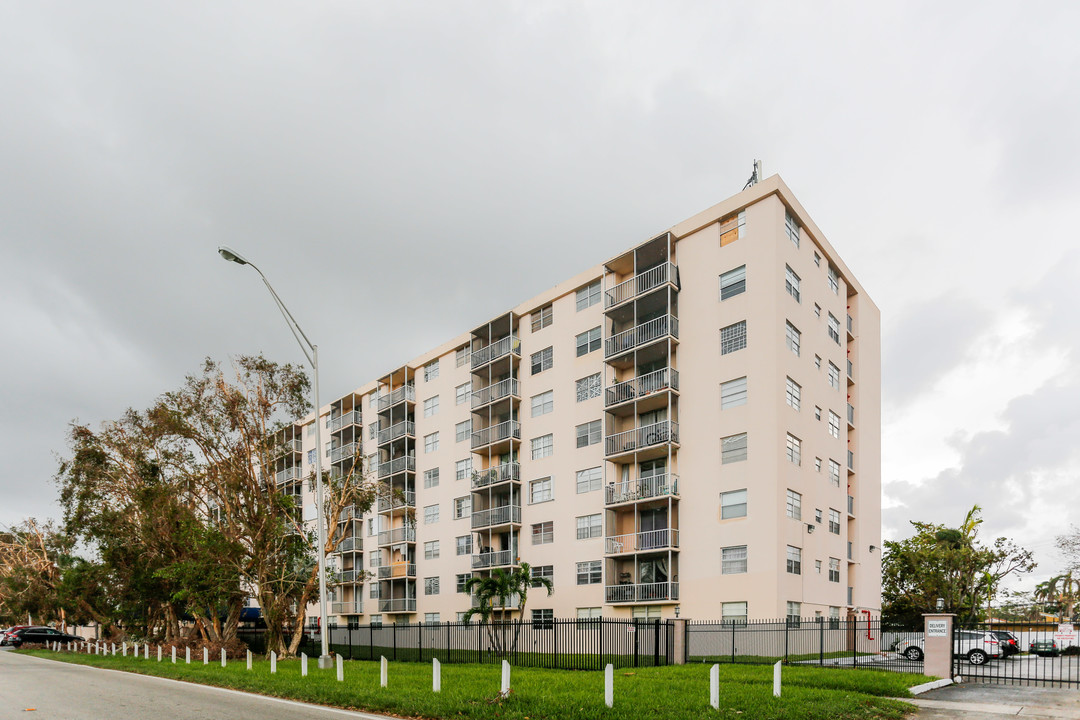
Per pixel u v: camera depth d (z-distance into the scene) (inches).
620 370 1536.7
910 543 1803.6
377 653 1369.3
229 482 1298.0
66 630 2495.1
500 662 1044.5
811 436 1344.7
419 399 2159.2
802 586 1235.9
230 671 864.9
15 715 516.1
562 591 1539.1
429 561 1995.6
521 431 1740.9
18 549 2209.6
